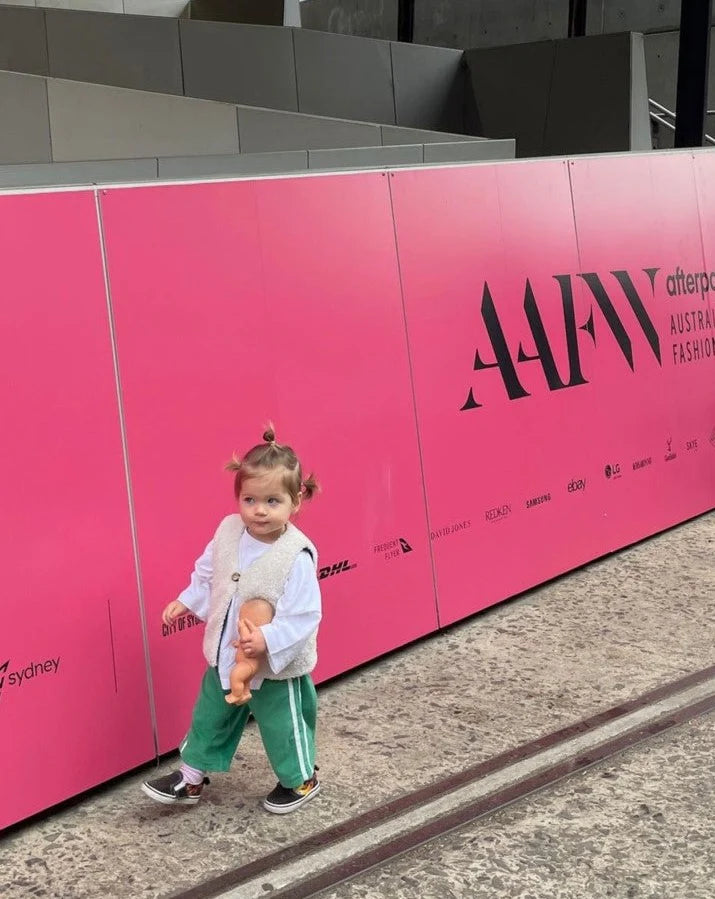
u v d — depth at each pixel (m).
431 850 3.14
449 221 4.91
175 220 3.71
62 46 8.16
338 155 6.12
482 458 5.03
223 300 3.86
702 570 5.56
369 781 3.53
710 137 12.36
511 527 5.18
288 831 3.24
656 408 6.18
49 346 3.30
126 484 3.53
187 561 3.72
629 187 6.09
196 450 3.75
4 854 3.16
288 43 8.39
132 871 3.05
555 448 5.46
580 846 3.14
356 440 4.40
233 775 3.61
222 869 3.05
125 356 3.53
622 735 3.79
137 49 7.99
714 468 6.67
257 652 3.04
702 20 8.28
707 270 6.72
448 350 4.87
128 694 3.55
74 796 3.42
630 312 6.03
